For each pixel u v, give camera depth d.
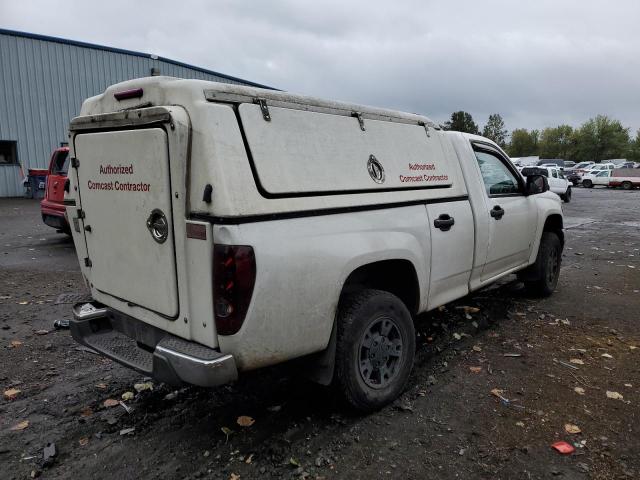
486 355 4.57
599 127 105.75
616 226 15.48
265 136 2.85
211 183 2.61
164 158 2.74
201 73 27.14
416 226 3.81
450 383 3.99
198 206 2.68
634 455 3.01
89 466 2.97
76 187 3.54
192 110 2.68
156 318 3.07
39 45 21.92
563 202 26.59
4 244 10.67
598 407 3.58
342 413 3.53
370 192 3.43
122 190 3.08
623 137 104.12
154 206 2.88
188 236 2.72
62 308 6.09
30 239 11.34
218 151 2.62
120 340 3.48
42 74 22.14
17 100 21.62
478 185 4.76
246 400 3.76
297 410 3.59
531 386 3.92
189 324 2.85
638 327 5.35
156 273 2.98
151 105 2.92
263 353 2.81
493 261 5.06
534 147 121.94
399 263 3.74
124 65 24.38
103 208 3.29
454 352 4.64
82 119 3.30
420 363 4.40
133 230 3.07
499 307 6.09
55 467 2.96
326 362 3.24
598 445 3.11
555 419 3.42
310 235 2.96
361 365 3.38
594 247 11.16
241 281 2.62
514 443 3.14
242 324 2.67
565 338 5.00
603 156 105.19
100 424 3.44
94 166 3.30
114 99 3.22
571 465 2.92
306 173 3.01
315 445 3.14
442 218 4.14
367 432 3.29
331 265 3.06
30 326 5.43
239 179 2.66
